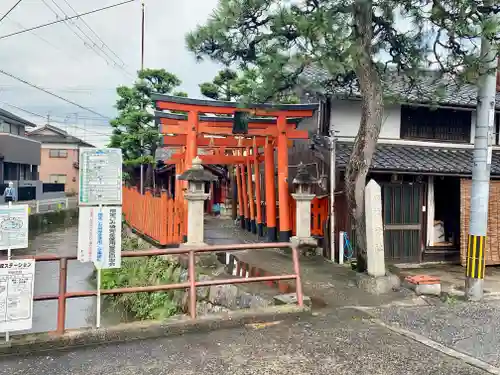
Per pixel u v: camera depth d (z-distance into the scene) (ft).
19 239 15.57
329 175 34.94
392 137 37.63
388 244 34.30
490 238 33.71
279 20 22.49
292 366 14.56
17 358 15.17
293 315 19.95
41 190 114.42
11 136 101.81
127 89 74.28
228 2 23.16
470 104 37.06
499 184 34.19
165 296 31.86
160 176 97.35
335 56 20.98
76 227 83.46
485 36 20.34
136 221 50.19
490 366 14.69
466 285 23.73
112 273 41.88
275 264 32.42
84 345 16.42
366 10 23.09
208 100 36.99
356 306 21.72
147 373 13.99
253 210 52.95
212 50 24.95
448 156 36.01
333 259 33.86
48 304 36.50
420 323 19.21
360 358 15.26
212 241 45.80
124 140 74.33
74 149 156.97
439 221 36.17
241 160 52.21
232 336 17.43
